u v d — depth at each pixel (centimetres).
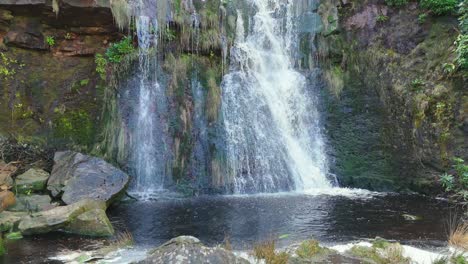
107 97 1074
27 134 1018
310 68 1232
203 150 1084
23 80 1046
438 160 1012
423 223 784
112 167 925
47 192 884
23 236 718
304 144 1166
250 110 1153
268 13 1281
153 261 529
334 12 1242
